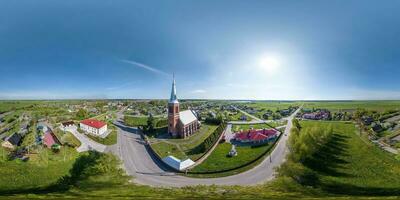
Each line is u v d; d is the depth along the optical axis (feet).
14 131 511.81
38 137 449.89
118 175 339.36
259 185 299.17
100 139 489.67
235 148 423.64
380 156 358.23
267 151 401.49
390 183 291.58
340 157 367.04
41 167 354.13
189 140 485.15
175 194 271.69
